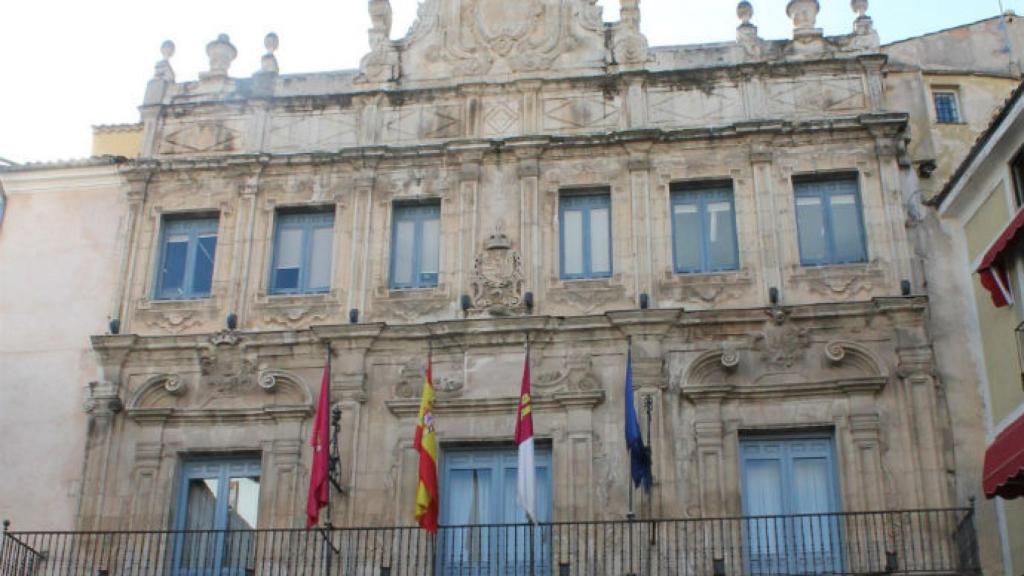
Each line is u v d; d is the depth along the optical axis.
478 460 21.23
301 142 24.05
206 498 21.72
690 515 20.09
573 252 22.53
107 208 24.08
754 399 20.80
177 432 21.92
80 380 22.56
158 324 22.73
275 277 23.17
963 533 19.06
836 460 20.44
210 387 22.11
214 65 24.94
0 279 23.69
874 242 21.70
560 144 22.98
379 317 22.22
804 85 23.14
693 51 23.75
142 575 20.89
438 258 22.80
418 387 21.56
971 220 21.20
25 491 21.81
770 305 21.25
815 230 22.19
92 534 21.05
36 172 24.33
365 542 20.41
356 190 23.30
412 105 24.00
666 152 22.86
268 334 22.12
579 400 20.95
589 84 23.58
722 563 19.30
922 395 20.34
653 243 22.17
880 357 20.70
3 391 22.67
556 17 24.38
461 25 24.62
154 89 24.80
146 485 21.56
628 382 20.06
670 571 19.66
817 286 21.47
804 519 20.08
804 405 20.67
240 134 24.28
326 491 19.80
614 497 20.39
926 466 19.91
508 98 23.77
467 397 21.30
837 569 19.59
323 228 23.48
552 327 21.47
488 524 19.66
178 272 23.52
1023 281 19.05
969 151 21.61
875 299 20.91
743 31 23.73
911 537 19.41
